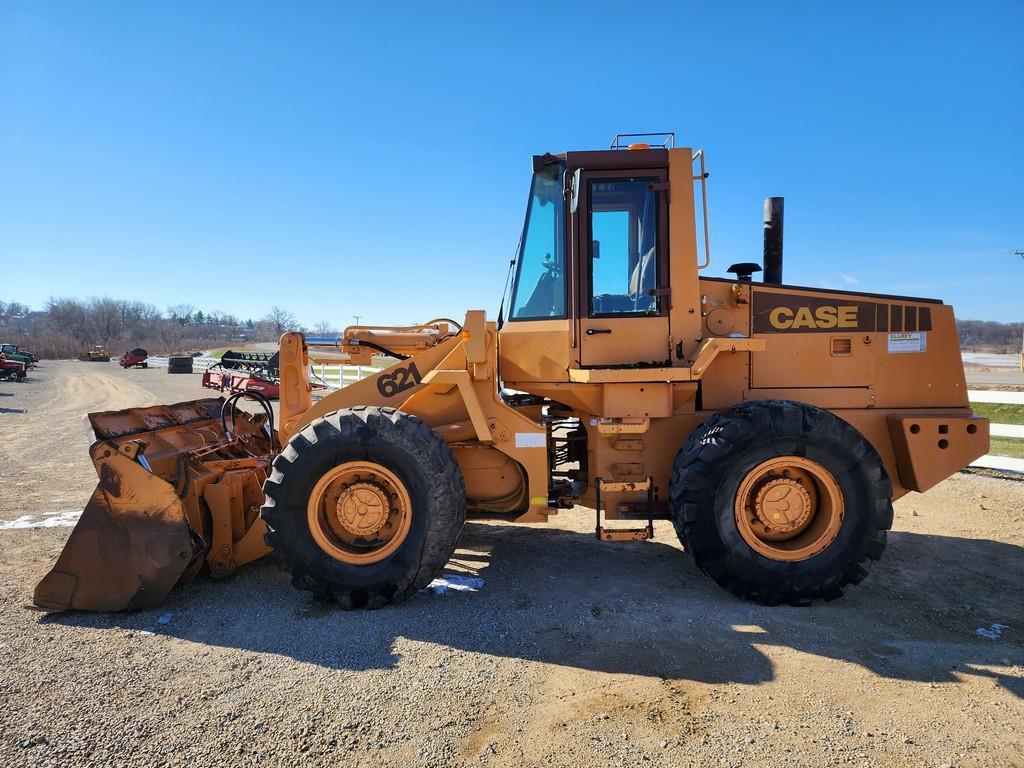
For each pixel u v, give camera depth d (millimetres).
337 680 2764
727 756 2246
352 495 3551
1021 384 17156
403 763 2215
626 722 2447
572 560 4383
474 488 3984
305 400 4508
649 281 3953
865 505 3500
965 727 2410
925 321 4109
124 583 3412
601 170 3891
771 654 2992
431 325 4867
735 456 3502
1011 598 3688
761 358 4062
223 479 3939
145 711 2521
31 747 2295
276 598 3666
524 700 2605
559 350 3979
